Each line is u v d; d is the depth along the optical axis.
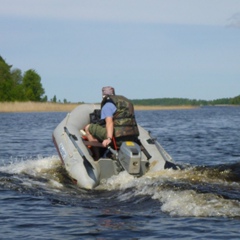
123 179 16.23
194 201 13.09
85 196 14.97
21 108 111.75
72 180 16.91
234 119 79.62
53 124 59.59
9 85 190.88
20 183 16.23
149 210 12.99
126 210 13.16
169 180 15.35
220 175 16.28
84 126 20.67
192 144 32.69
